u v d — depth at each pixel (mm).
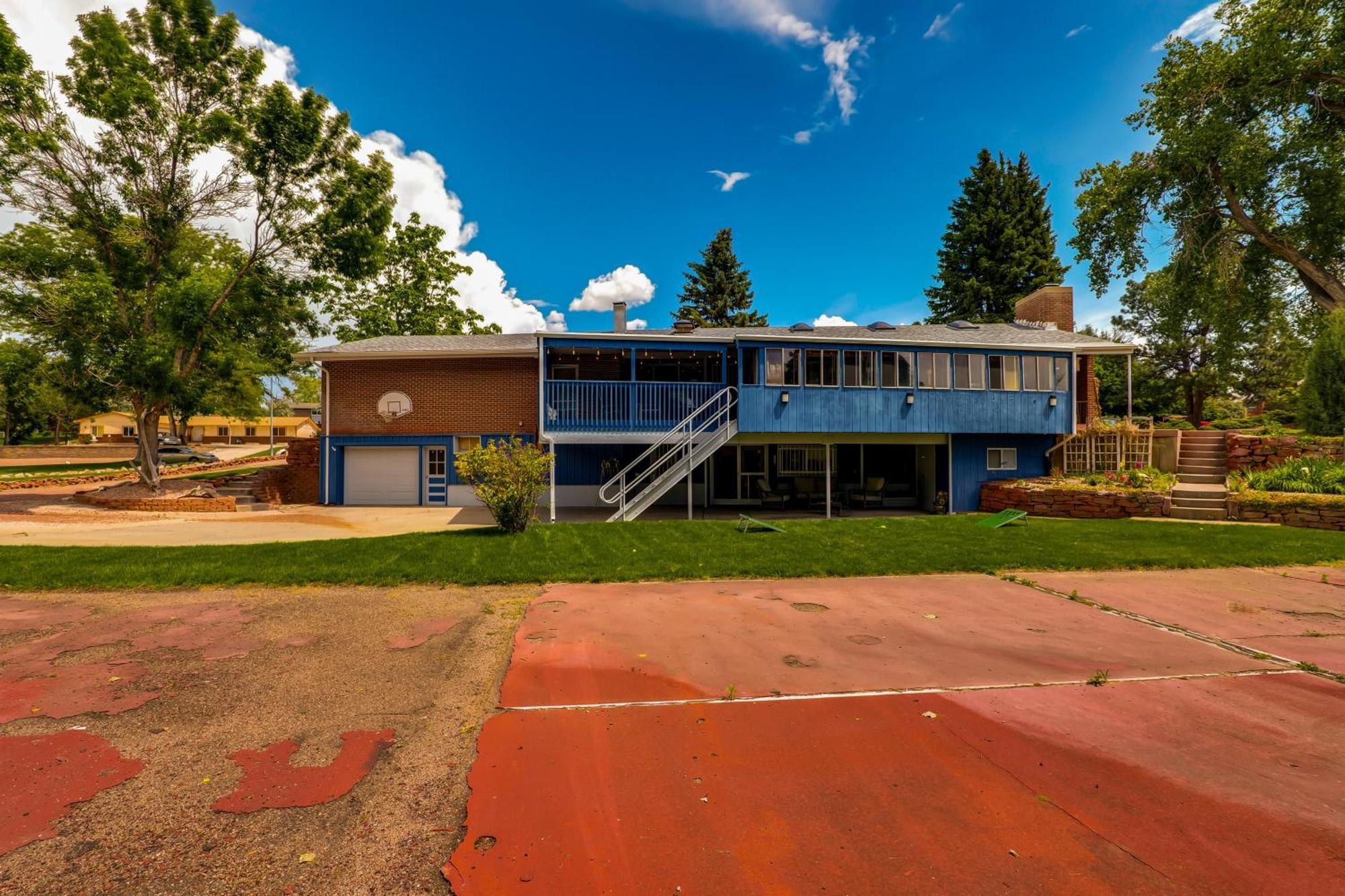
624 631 5703
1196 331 32281
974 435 17844
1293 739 3584
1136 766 3277
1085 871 2428
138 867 2438
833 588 7453
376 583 7453
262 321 18281
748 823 2764
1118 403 36000
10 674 4539
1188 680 4531
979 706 4059
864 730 3699
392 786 3055
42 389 35906
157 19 16000
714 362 19031
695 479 18875
